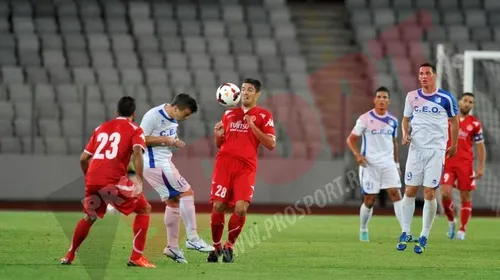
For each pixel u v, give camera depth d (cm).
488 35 10219
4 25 9556
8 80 8938
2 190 8238
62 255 3972
